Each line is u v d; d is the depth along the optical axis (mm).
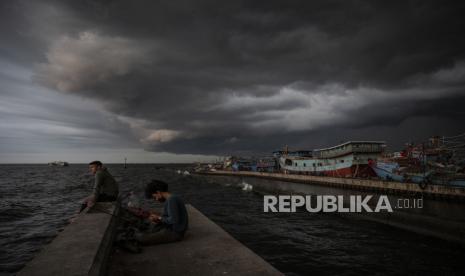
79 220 5488
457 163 34406
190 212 7805
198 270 4102
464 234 21281
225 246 5105
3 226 25094
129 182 83062
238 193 59719
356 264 17875
